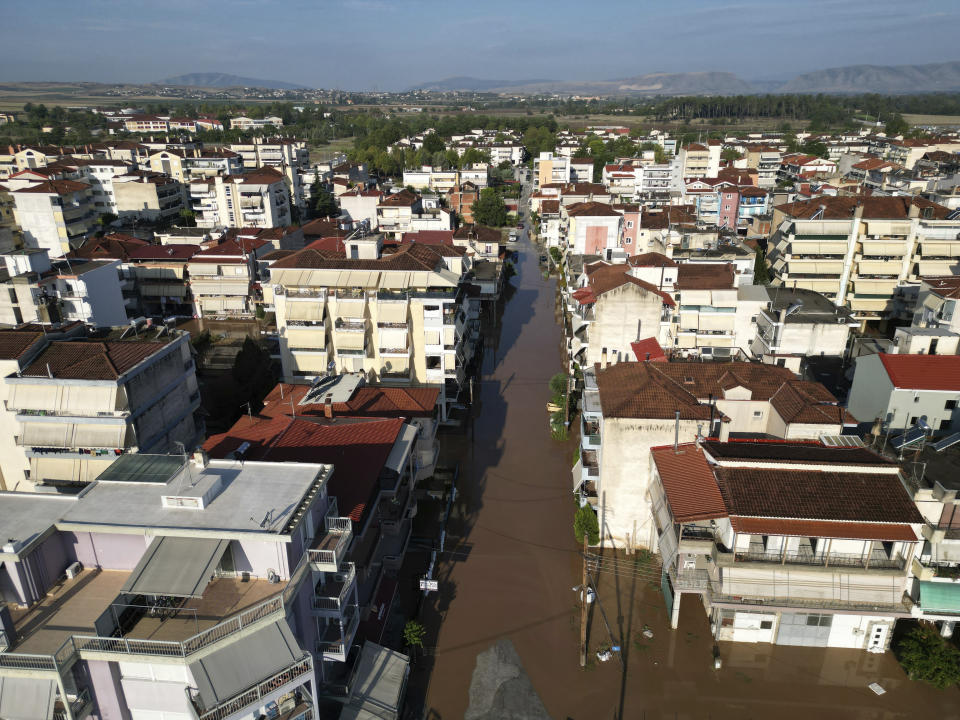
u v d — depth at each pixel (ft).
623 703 129.08
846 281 334.03
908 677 135.13
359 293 222.69
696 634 145.89
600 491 167.32
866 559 130.21
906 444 147.23
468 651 140.56
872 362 190.39
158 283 355.36
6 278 227.20
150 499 108.99
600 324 239.30
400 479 155.22
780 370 185.47
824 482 132.46
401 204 446.60
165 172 594.24
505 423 241.96
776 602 130.72
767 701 129.80
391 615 145.89
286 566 103.81
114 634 95.55
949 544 128.88
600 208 417.28
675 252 308.81
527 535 178.50
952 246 314.76
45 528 101.96
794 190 530.27
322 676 116.98
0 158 609.42
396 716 114.52
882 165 554.87
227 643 93.91
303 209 612.29
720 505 132.46
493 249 421.59
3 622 92.48
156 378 166.30
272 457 142.20
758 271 334.65
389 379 226.17
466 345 258.78
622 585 160.04
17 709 89.56
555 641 143.74
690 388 177.68
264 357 241.35
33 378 151.64
